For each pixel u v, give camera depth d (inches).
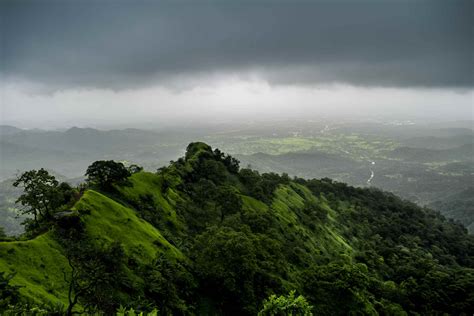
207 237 2549.2
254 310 2118.6
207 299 2159.2
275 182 6727.4
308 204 6294.3
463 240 7741.1
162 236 2573.8
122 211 2425.0
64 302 1448.1
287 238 4109.3
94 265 1628.9
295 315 1483.8
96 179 2856.8
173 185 3902.6
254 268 2237.9
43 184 2208.4
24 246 1632.6
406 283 4175.7
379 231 7047.2
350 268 3120.1
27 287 1395.2
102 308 1520.7
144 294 1830.7
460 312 3681.1
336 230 6043.3
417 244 6904.5
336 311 2751.0
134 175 3427.7
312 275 3026.6
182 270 2162.9
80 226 1994.3
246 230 2869.1
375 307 3363.7
